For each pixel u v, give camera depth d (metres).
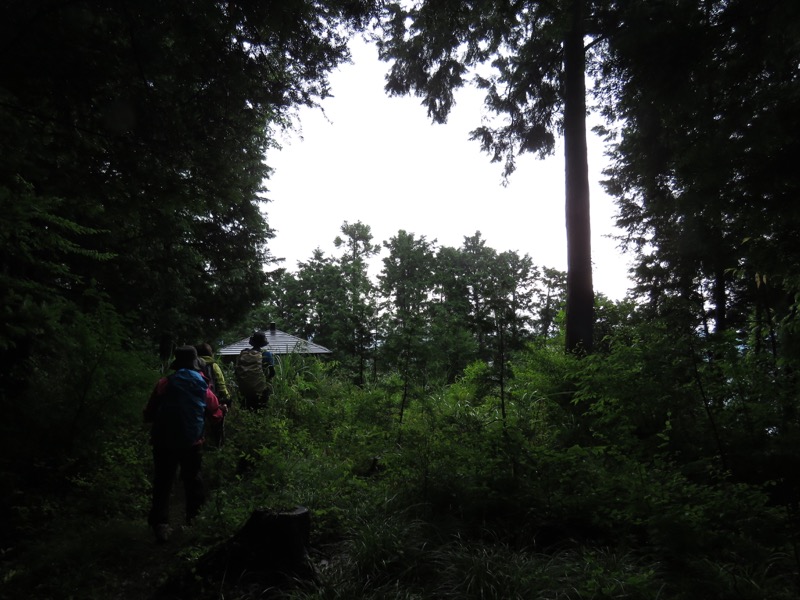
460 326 6.21
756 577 3.39
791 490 4.29
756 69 4.74
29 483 5.33
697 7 5.00
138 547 4.55
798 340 4.51
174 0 4.46
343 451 7.01
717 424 5.05
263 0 4.91
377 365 8.14
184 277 13.06
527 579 3.42
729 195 4.41
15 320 4.77
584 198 9.84
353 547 4.01
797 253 4.39
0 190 4.13
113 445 6.29
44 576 3.95
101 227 6.89
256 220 20.52
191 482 5.11
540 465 4.68
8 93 3.92
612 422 5.60
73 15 3.99
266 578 3.72
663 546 3.79
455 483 4.89
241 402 8.77
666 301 5.40
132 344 7.05
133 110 4.89
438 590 3.48
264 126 6.97
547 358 8.02
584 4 9.56
